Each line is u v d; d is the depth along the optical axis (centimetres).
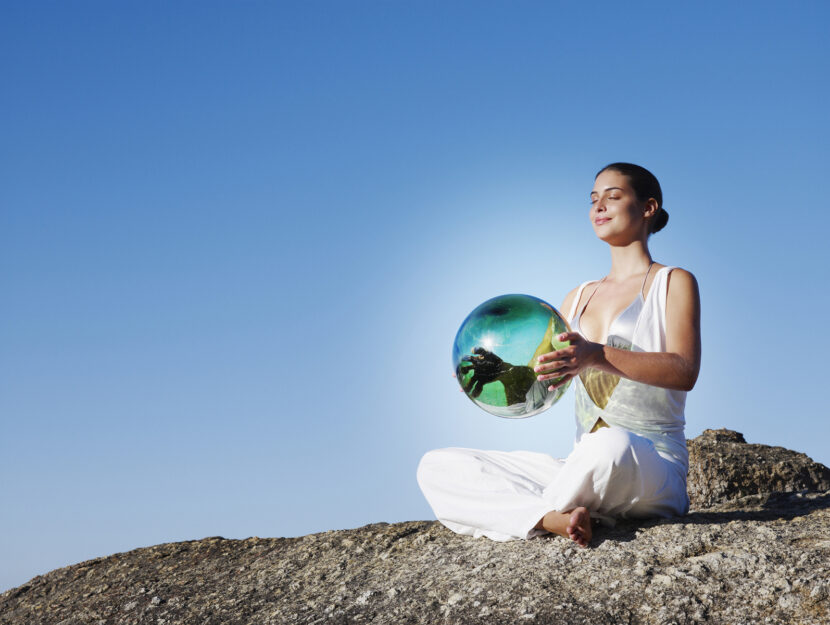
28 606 543
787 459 590
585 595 351
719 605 327
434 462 471
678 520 420
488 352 353
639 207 444
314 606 418
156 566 573
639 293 433
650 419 428
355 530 559
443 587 394
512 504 432
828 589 320
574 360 351
